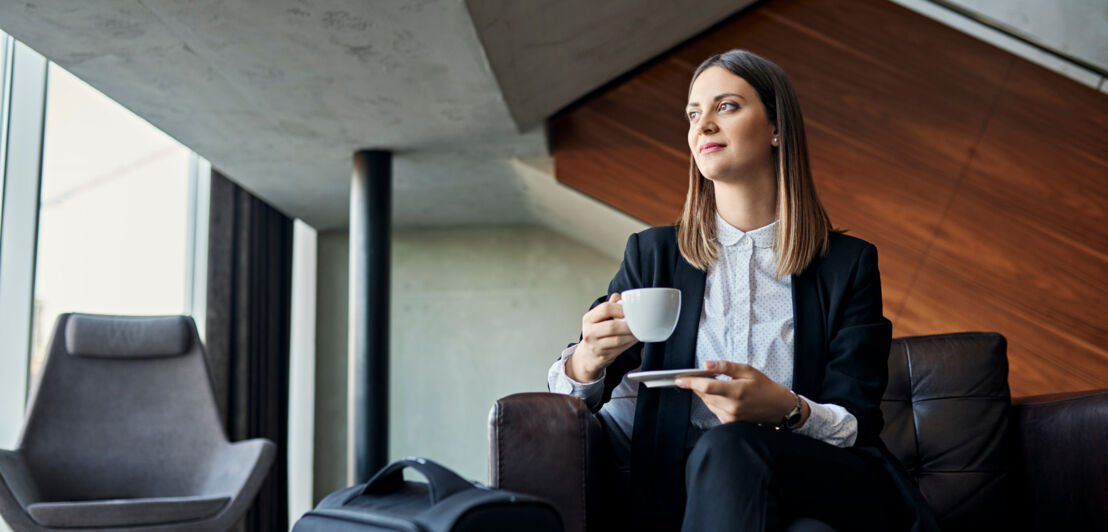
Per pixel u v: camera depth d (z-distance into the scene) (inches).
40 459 123.6
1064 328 130.0
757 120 56.3
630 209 153.7
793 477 42.4
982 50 141.5
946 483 72.7
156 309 167.2
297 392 207.9
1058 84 137.1
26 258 132.5
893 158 142.0
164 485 130.7
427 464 46.5
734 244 57.4
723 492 41.7
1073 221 132.8
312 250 215.0
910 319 136.3
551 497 50.8
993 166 137.6
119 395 134.0
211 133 148.6
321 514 49.1
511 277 210.7
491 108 138.3
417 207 194.7
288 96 132.8
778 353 55.4
